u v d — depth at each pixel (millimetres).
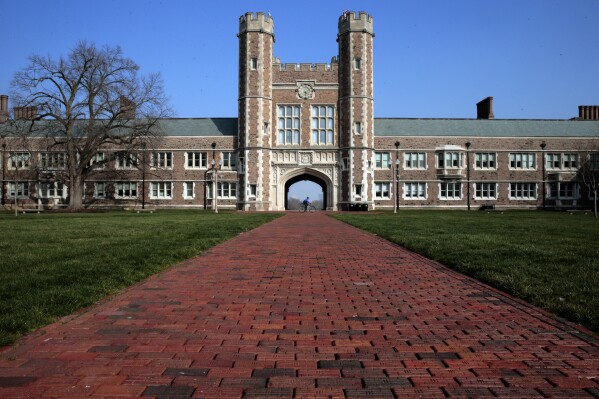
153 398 3367
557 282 6871
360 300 6406
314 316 5578
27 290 6305
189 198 47344
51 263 8594
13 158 49625
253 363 4043
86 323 5215
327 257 10430
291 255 10734
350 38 43500
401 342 4617
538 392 3459
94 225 19250
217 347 4449
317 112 44656
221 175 46969
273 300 6395
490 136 48312
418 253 11070
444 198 47625
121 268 8133
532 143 48406
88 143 39719
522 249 10391
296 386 3572
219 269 8805
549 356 4195
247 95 43438
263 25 43719
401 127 49562
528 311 5750
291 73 44594
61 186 49281
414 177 47500
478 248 10875
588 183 47969
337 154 44250
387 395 3426
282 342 4605
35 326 4949
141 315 5578
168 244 11828
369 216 29750
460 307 6004
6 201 49562
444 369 3908
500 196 48000
